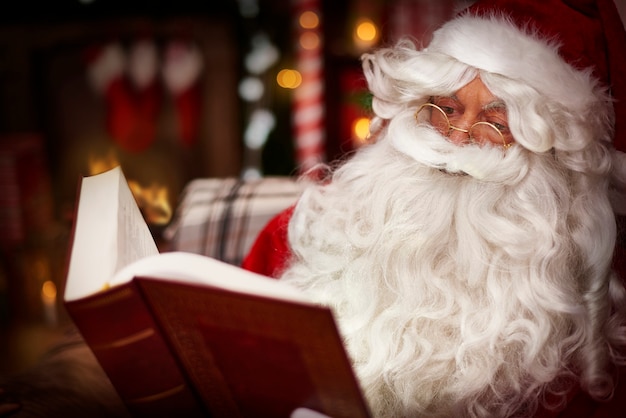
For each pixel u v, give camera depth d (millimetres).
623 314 1411
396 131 1472
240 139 4781
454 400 1360
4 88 4422
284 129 4484
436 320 1396
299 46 4125
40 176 3859
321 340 996
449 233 1420
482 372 1343
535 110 1320
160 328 1107
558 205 1388
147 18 4484
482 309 1382
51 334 3580
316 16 4070
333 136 4246
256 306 1000
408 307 1411
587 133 1351
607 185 1428
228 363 1130
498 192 1389
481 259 1375
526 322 1335
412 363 1381
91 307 1039
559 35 1404
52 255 3656
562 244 1368
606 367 1375
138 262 1071
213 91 4652
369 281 1461
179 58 4559
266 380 1124
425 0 3785
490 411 1377
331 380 1057
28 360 3342
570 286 1366
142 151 4676
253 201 2232
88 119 4617
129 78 4570
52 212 4566
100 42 4492
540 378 1333
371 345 1414
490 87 1348
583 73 1377
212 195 2293
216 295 1013
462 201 1403
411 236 1430
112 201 1233
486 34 1369
